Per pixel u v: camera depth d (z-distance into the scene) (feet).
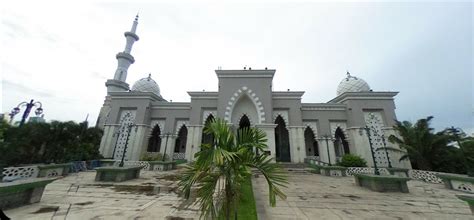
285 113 75.41
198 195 11.24
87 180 34.04
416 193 29.07
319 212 18.94
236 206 11.27
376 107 72.69
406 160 64.28
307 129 86.17
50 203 19.69
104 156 74.64
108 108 96.07
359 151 68.59
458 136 51.57
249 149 12.12
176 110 83.25
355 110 73.05
